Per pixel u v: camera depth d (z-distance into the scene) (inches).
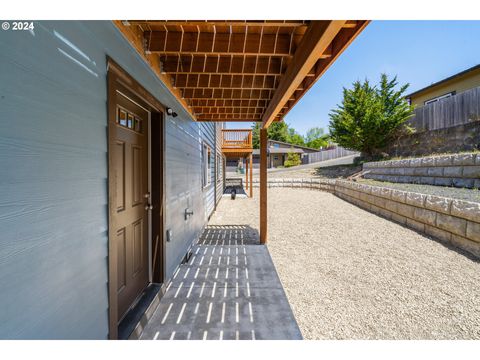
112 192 56.2
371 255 158.9
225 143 429.4
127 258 79.6
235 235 211.0
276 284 107.5
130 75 68.6
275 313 85.4
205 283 108.6
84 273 46.7
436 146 365.4
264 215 172.6
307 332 87.0
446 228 171.0
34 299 35.1
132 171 84.4
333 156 903.1
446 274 128.8
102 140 53.3
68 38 42.9
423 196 194.1
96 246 50.8
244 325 78.5
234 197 442.3
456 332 87.0
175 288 103.9
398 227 211.8
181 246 133.7
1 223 30.3
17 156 32.5
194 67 88.3
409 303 104.7
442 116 356.5
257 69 89.0
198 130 193.9
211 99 127.0
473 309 99.8
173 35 72.6
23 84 33.6
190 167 161.3
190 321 80.7
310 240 194.5
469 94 312.2
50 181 38.3
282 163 1190.3
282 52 74.3
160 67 87.0
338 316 96.3
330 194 415.8
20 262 32.9
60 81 40.8
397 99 464.4
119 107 73.8
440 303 104.3
